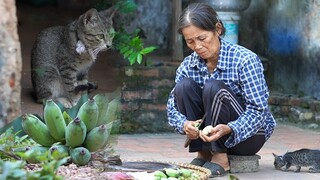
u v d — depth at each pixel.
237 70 5.32
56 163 2.93
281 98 8.49
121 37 7.90
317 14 8.27
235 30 8.54
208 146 5.34
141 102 7.84
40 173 2.80
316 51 8.30
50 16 11.21
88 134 4.12
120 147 6.76
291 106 8.41
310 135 7.61
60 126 4.11
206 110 5.23
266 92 5.38
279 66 8.83
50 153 3.73
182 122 5.26
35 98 8.05
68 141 4.05
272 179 5.35
